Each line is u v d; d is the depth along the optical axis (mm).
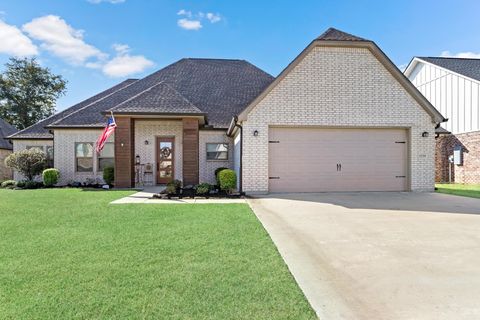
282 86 11852
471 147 17969
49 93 38156
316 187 12102
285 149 12039
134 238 5273
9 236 5398
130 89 18578
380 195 11266
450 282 3580
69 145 16438
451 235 5602
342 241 5250
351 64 12141
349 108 12094
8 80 34969
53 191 12930
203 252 4531
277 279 3590
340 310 2920
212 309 2875
